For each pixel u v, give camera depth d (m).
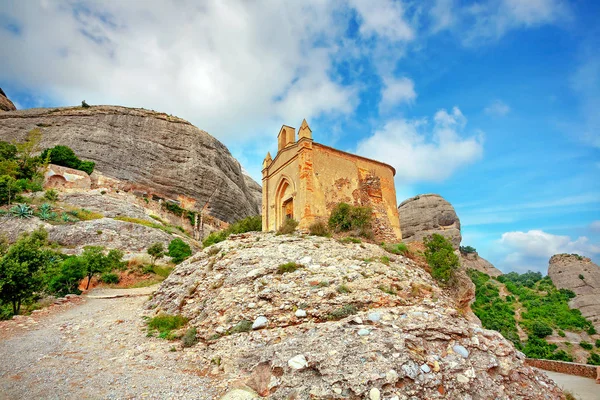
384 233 22.86
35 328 11.24
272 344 8.34
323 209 20.52
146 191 65.00
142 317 12.95
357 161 23.70
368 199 23.17
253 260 13.45
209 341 9.14
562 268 71.44
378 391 5.46
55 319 12.90
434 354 6.70
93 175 57.84
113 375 7.09
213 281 12.70
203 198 72.50
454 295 16.81
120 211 48.16
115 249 32.28
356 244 16.64
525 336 49.06
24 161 48.22
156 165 69.00
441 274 16.84
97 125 67.50
